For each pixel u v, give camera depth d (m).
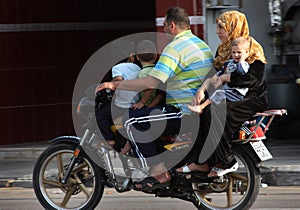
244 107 12.47
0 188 18.20
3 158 22.30
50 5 24.97
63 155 14.79
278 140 22.98
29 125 24.67
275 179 17.56
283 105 22.83
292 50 22.31
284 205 15.02
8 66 24.33
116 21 26.17
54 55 25.08
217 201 14.80
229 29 12.90
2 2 24.19
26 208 15.39
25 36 24.62
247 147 12.82
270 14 22.19
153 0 26.20
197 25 21.39
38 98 24.84
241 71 12.36
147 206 15.18
